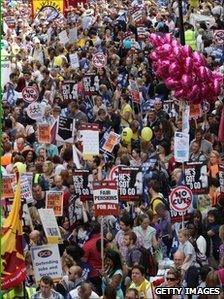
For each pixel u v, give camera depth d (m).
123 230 30.19
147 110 47.34
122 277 27.70
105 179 32.94
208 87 40.91
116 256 29.05
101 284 29.08
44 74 52.91
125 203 33.88
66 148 38.56
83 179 33.56
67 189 33.94
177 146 34.03
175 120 43.44
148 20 68.31
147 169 36.38
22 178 32.44
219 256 29.78
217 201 33.09
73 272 27.42
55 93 49.69
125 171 33.41
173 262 28.92
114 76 52.38
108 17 73.38
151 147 39.25
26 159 38.75
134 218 32.53
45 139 39.66
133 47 59.22
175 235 31.03
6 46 67.00
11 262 26.31
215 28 63.56
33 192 33.53
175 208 30.91
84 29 68.88
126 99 47.50
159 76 44.31
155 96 49.19
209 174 35.03
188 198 30.91
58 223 32.84
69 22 73.69
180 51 40.81
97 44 62.66
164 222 31.42
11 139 42.94
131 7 74.88
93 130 36.81
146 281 26.56
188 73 40.44
